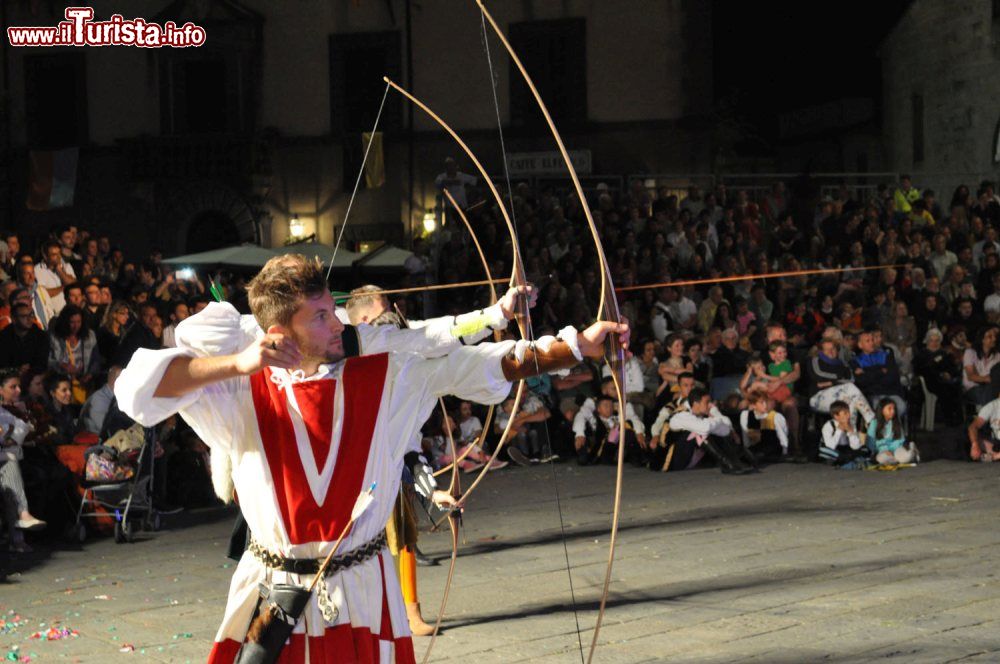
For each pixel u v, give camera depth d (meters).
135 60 26.19
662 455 12.12
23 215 26.53
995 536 8.14
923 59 27.14
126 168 26.19
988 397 13.72
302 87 25.67
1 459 8.36
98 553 8.34
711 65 24.45
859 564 7.25
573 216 17.56
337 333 3.08
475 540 8.47
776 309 16.23
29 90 26.41
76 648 5.70
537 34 24.77
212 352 3.08
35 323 10.62
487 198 17.55
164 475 9.76
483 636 5.72
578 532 8.68
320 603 2.99
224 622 3.09
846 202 18.80
